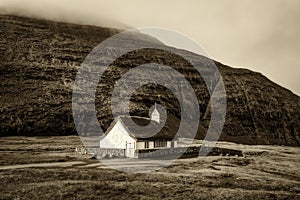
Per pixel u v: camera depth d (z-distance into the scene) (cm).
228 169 5853
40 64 15938
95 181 4481
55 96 13888
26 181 4341
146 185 4456
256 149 9531
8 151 7194
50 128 11750
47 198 3834
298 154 8781
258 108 18450
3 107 12106
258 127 17300
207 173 5334
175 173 5222
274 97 19550
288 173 6031
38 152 7150
